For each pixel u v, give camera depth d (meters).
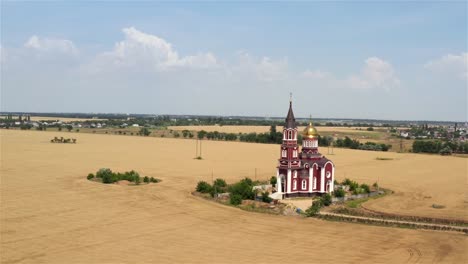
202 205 103.69
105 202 104.75
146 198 110.62
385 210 103.38
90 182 132.00
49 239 74.88
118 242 74.12
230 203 105.19
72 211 94.94
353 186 128.00
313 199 115.06
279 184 119.12
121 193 116.50
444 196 123.94
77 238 75.81
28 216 89.69
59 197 109.12
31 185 124.62
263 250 71.38
